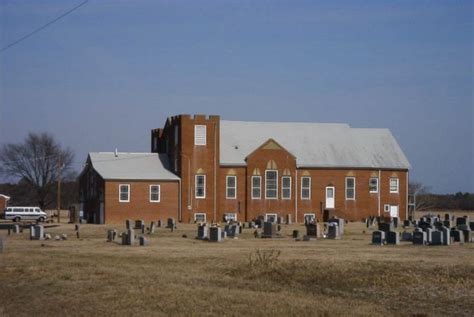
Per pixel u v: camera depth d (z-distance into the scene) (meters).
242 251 45.34
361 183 98.94
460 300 24.67
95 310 23.09
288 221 94.88
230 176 94.12
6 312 23.94
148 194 91.00
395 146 103.19
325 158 98.44
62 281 29.95
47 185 134.00
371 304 23.70
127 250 46.75
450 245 52.81
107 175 90.19
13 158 132.62
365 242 56.62
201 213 92.38
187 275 31.42
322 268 32.88
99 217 91.94
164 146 100.50
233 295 25.14
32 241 57.84
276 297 24.77
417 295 25.78
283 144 99.12
